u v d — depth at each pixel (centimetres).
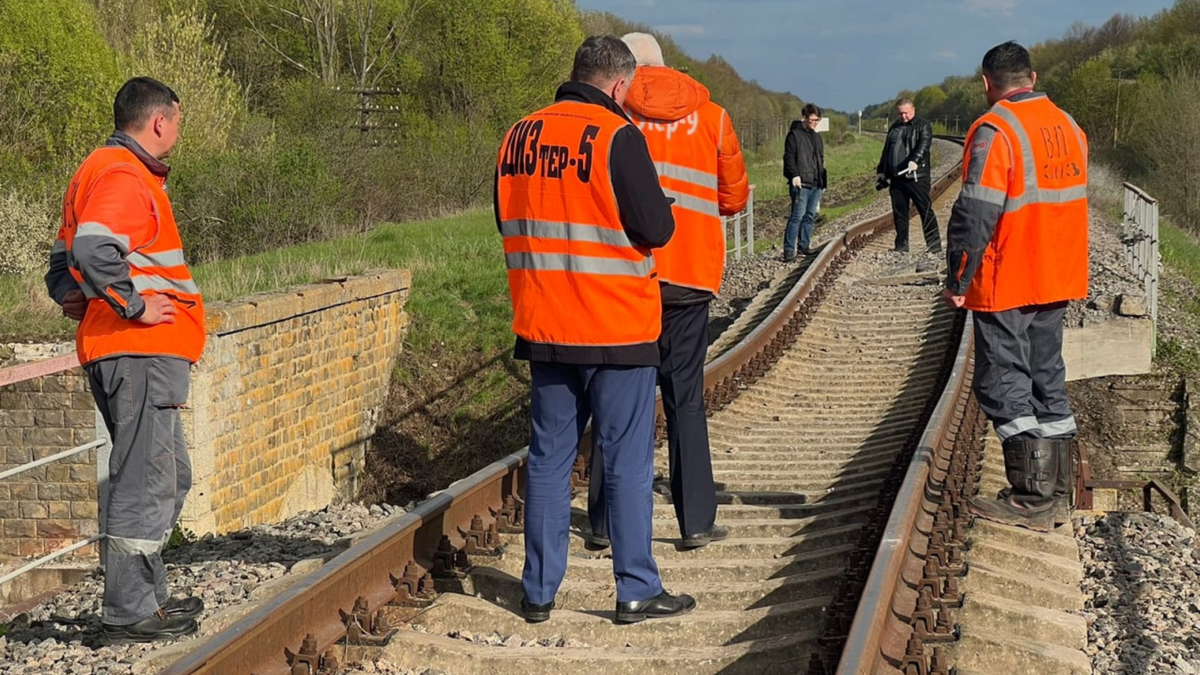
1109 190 3575
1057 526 673
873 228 2244
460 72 4166
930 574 525
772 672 466
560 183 474
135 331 516
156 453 529
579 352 484
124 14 3397
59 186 2352
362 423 1486
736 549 622
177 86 2797
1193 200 4034
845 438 935
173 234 529
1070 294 612
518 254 491
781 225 2759
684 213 567
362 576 517
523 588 519
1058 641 514
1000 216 596
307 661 450
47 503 1149
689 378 599
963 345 1066
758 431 973
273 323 1255
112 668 509
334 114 3161
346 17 4181
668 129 564
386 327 1555
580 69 487
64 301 534
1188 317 1695
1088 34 8794
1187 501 1423
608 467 507
